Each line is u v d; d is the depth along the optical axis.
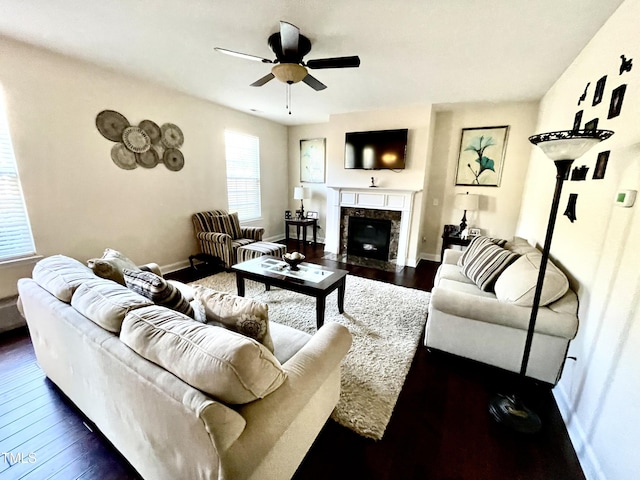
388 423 1.58
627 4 1.55
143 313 1.12
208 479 0.83
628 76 1.47
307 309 2.89
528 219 3.42
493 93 3.41
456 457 1.39
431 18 1.90
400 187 4.43
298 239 5.56
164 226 3.83
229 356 0.84
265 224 5.79
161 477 1.04
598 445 1.28
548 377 1.83
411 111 4.12
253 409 0.92
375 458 1.38
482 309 1.89
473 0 1.69
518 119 3.87
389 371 1.98
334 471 1.31
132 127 3.29
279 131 5.79
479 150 4.16
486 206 4.26
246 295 3.25
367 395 1.76
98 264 1.78
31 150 2.57
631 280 1.22
